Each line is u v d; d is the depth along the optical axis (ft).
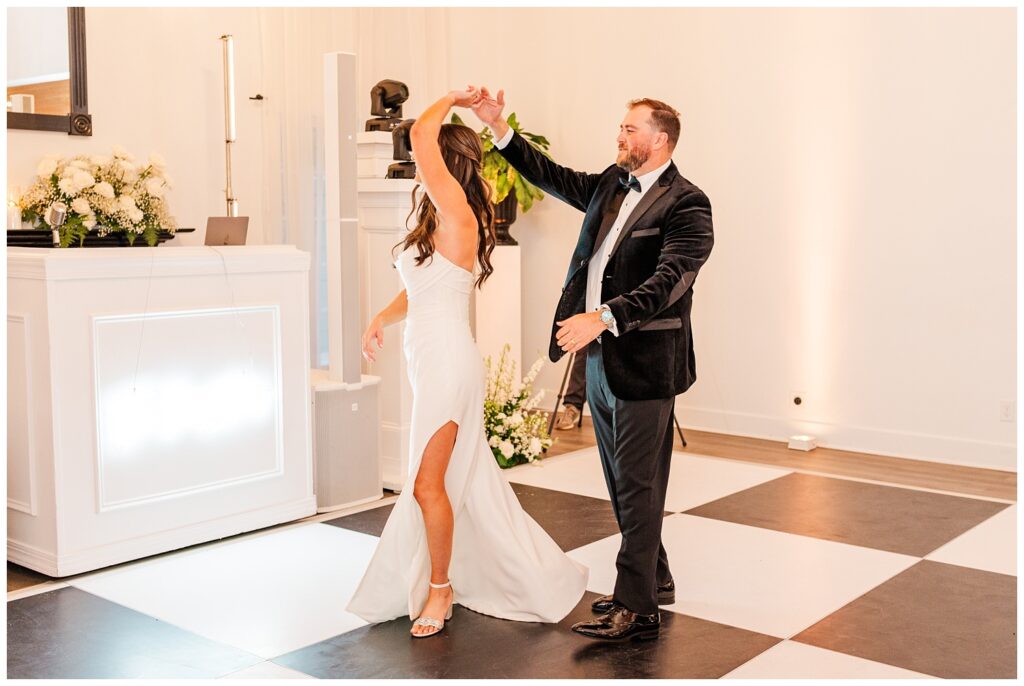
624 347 9.73
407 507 10.32
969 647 9.84
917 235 18.19
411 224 15.88
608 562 12.42
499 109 10.78
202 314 13.01
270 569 12.29
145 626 10.46
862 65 18.48
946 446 18.16
